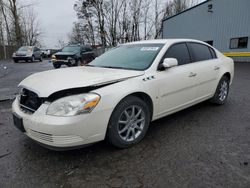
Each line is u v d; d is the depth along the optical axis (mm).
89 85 2592
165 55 3557
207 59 4391
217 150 2908
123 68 3459
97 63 4000
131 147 3029
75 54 13680
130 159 2727
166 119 4062
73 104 2449
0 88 7449
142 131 3166
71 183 2299
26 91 2840
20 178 2389
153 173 2436
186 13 20906
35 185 2275
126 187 2225
